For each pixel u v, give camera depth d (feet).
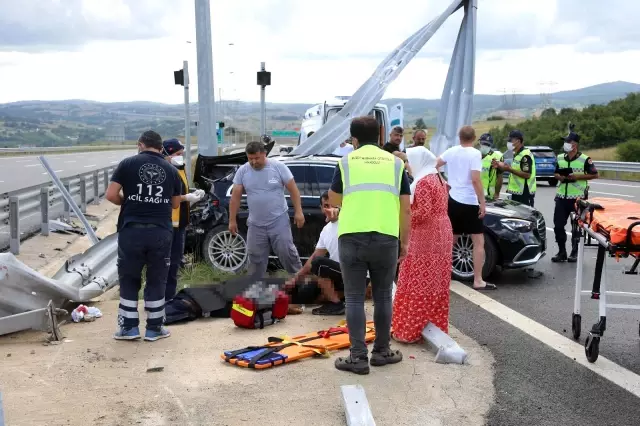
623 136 159.12
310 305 24.70
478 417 15.58
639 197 73.20
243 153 33.24
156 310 20.98
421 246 20.42
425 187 20.04
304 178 31.12
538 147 96.22
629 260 36.17
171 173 20.77
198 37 41.75
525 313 25.40
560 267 34.76
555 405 16.37
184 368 18.43
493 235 30.30
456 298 27.76
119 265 20.67
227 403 16.06
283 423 14.99
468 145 28.68
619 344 21.47
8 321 20.47
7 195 36.50
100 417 15.17
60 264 34.09
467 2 42.32
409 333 20.75
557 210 36.09
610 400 16.74
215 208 31.58
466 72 42.70
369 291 26.22
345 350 20.08
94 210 56.24
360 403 15.10
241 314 22.22
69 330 22.22
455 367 18.84
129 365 18.67
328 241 24.07
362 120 18.72
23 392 16.55
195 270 30.81
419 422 15.24
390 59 42.39
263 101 58.44
